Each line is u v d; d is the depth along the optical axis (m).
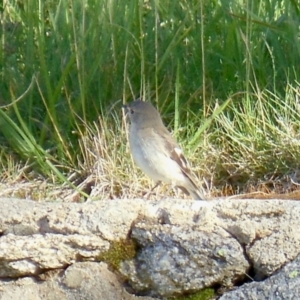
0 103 13.28
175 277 9.02
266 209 9.01
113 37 13.29
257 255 8.92
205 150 12.39
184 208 9.09
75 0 13.95
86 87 12.93
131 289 9.14
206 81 13.37
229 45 13.57
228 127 12.45
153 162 11.16
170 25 13.98
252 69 13.10
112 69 13.39
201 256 8.97
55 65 13.48
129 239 9.12
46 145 12.84
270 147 12.28
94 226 9.05
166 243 9.03
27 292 9.12
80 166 12.35
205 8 14.13
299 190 11.54
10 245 9.02
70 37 13.65
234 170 12.27
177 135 12.38
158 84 13.42
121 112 12.77
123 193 11.86
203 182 12.16
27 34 13.82
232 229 8.99
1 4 15.67
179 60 13.52
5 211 9.16
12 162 12.49
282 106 12.55
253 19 13.28
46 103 13.17
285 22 13.77
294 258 8.88
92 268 9.12
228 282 9.00
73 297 9.11
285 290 8.70
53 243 9.06
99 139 12.26
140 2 13.59
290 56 13.60
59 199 11.84
